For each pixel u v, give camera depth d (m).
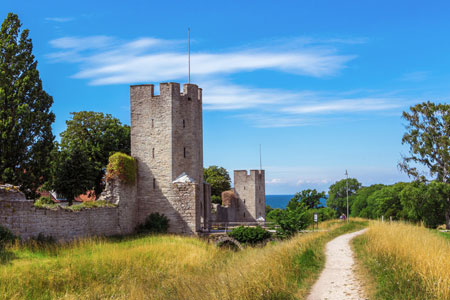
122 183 39.09
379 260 17.97
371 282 15.05
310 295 14.07
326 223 53.22
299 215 39.16
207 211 46.41
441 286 12.27
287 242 26.47
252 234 38.78
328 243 28.09
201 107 47.22
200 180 45.75
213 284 14.83
